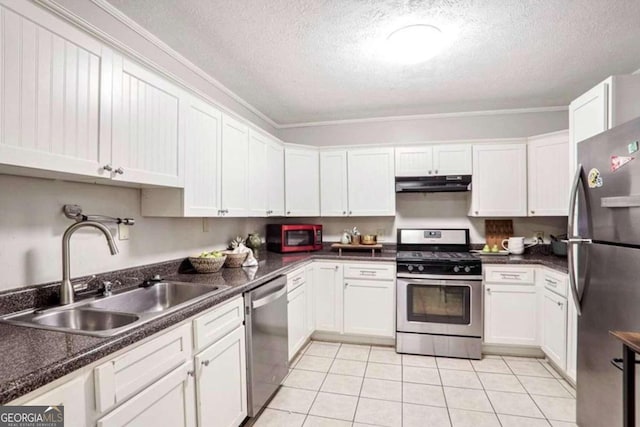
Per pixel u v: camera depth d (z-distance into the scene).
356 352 2.96
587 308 1.66
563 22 1.84
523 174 3.07
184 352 1.36
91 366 0.97
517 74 2.53
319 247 3.57
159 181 1.70
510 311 2.80
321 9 1.73
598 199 1.56
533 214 3.01
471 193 3.20
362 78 2.60
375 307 3.04
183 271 2.29
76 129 1.25
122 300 1.70
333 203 3.49
